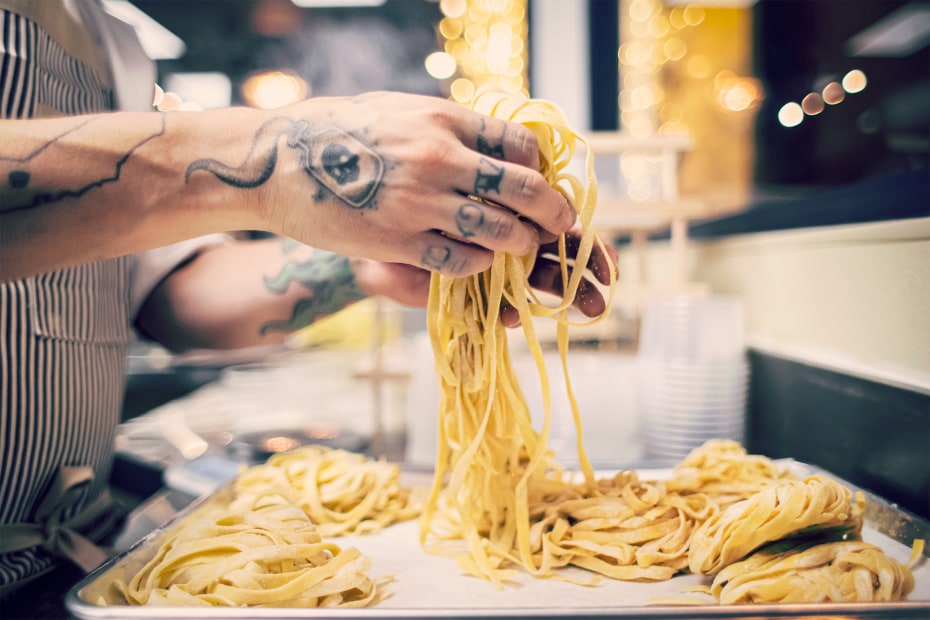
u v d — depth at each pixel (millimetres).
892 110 2352
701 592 709
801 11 2820
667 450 1213
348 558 716
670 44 3170
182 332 1250
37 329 848
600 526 804
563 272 733
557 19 3438
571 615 558
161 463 1408
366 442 1636
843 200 1081
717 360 1188
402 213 577
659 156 1693
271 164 589
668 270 2125
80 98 994
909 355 912
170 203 604
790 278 1293
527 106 750
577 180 734
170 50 4203
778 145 2914
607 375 1371
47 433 864
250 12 3984
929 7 2449
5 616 738
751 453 1337
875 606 558
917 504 824
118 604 659
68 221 599
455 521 906
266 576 670
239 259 1247
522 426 833
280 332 1228
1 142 596
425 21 4020
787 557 686
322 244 616
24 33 856
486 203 625
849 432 976
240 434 1652
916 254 895
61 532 857
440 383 871
